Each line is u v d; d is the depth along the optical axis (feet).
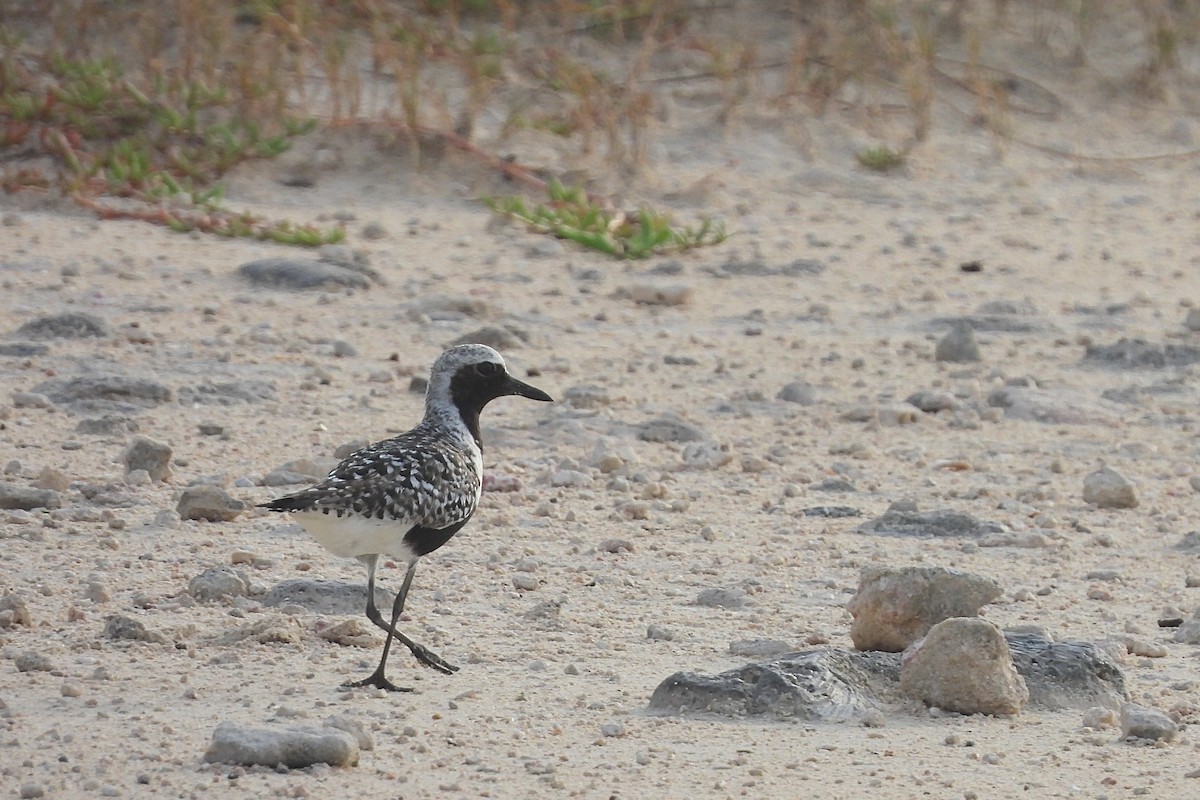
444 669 36.78
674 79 117.50
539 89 111.45
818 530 51.11
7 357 65.92
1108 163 115.34
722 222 95.81
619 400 65.92
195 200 93.20
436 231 92.84
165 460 52.60
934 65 123.13
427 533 36.60
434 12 119.34
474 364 38.88
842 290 86.02
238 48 107.96
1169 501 55.62
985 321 80.07
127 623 38.01
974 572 45.80
